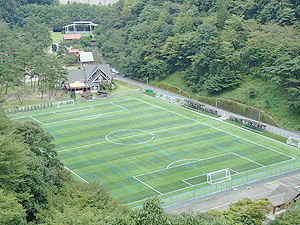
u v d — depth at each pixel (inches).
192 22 7593.5
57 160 3211.1
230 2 7760.8
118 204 2620.6
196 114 5639.8
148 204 1605.6
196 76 6815.9
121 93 6840.6
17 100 6402.6
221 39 6515.8
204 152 4205.2
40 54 7864.2
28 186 2348.7
